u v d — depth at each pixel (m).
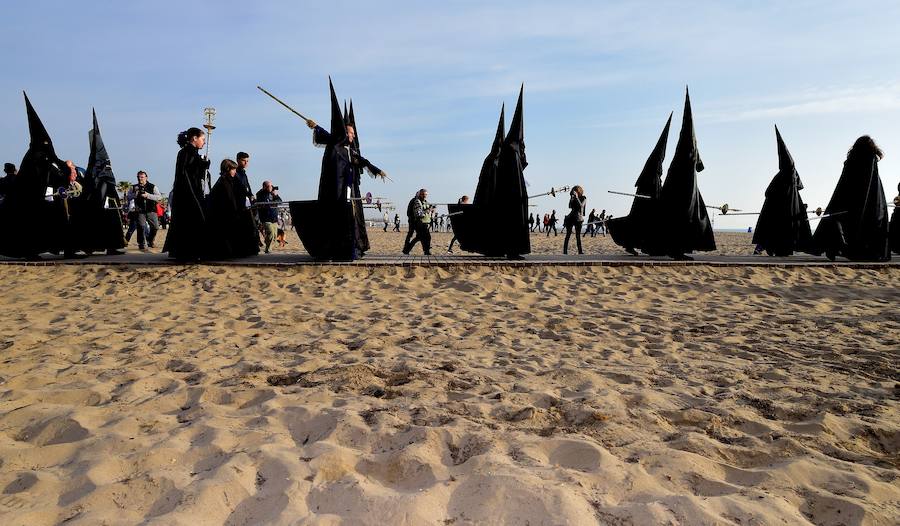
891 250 13.21
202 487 2.21
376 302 7.57
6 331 5.59
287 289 8.38
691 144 10.85
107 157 11.08
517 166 10.61
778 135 12.40
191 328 5.81
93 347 4.94
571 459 2.56
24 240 9.83
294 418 3.11
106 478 2.35
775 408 3.32
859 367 4.34
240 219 10.48
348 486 2.26
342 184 9.81
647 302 7.80
